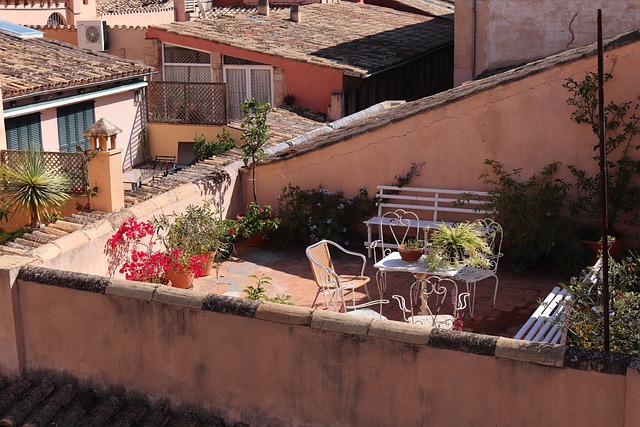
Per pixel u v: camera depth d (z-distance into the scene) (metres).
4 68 15.63
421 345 6.11
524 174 11.82
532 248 11.26
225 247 12.00
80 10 27.38
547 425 5.77
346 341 6.39
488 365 5.90
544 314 8.05
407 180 12.50
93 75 16.67
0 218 11.89
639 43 10.86
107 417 7.26
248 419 6.92
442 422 6.14
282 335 6.64
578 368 5.60
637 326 6.38
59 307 7.64
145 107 19.11
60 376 7.75
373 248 11.94
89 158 11.30
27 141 15.39
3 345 7.88
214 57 20.22
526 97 11.61
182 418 7.07
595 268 7.69
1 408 7.59
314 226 12.55
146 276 10.22
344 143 12.73
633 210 11.30
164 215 11.24
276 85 19.78
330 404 6.54
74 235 9.66
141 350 7.30
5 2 24.55
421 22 26.41
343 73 19.05
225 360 6.93
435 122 12.19
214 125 18.75
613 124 11.17
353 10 26.52
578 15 16.70
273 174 13.23
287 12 24.62
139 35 21.70
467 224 9.69
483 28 17.50
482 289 10.70
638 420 5.39
